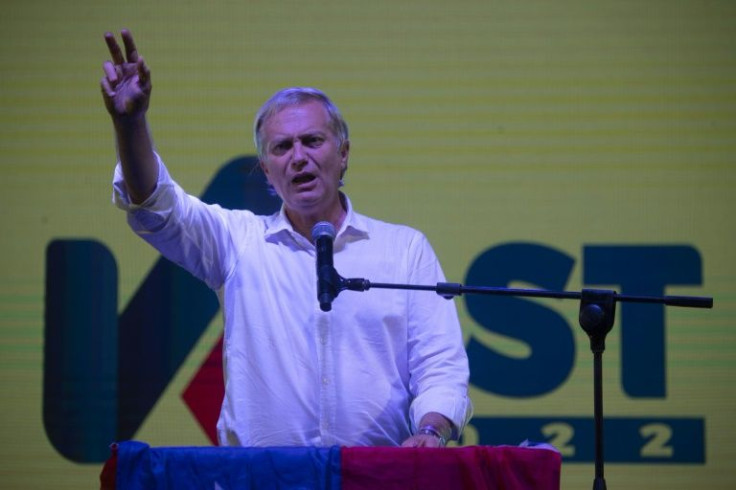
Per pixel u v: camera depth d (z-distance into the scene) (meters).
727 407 6.36
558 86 6.55
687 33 6.55
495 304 6.45
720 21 6.55
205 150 6.53
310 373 4.02
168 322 6.44
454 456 3.17
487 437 6.39
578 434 6.39
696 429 6.37
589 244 6.48
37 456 6.38
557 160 6.52
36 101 6.55
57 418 6.39
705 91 6.53
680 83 6.54
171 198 3.85
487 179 6.52
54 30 6.57
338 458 3.17
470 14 6.60
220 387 6.42
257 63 6.57
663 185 6.49
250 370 4.05
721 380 6.38
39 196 6.49
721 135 6.51
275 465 3.16
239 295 4.12
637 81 6.55
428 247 4.32
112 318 6.43
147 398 6.41
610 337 6.42
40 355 6.41
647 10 6.57
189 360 6.43
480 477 3.15
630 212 6.49
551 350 6.42
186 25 6.58
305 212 4.16
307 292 4.10
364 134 6.55
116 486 3.12
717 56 6.55
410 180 6.54
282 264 4.14
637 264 6.46
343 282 3.48
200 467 3.15
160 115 6.54
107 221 6.49
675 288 6.44
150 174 3.75
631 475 6.35
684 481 6.34
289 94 4.18
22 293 6.43
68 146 6.53
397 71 6.59
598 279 6.46
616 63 6.56
